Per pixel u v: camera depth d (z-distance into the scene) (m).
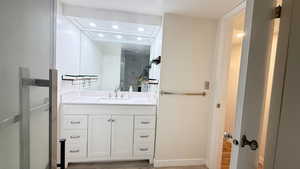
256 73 0.79
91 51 2.53
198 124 2.12
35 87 0.61
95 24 2.24
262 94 0.81
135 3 1.75
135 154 2.09
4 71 0.46
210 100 2.11
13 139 0.52
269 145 0.80
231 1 1.58
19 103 0.53
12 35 0.49
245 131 0.81
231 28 1.92
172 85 2.02
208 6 1.71
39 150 0.65
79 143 1.98
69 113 1.93
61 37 1.91
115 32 2.47
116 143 2.05
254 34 0.77
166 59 1.98
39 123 0.64
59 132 1.93
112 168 2.00
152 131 2.09
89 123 1.98
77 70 2.44
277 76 0.77
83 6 1.93
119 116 2.03
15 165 0.54
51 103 0.59
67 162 1.99
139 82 2.63
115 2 1.76
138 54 2.61
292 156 0.68
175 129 2.08
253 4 0.76
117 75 2.60
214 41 2.06
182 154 2.12
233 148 0.86
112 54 2.58
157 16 2.07
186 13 1.91
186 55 2.02
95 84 2.55
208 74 2.08
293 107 0.68
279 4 0.81
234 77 2.97
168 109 2.05
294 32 0.69
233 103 3.01
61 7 1.87
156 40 2.46
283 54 0.74
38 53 0.63
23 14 0.54
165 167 2.07
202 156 2.16
